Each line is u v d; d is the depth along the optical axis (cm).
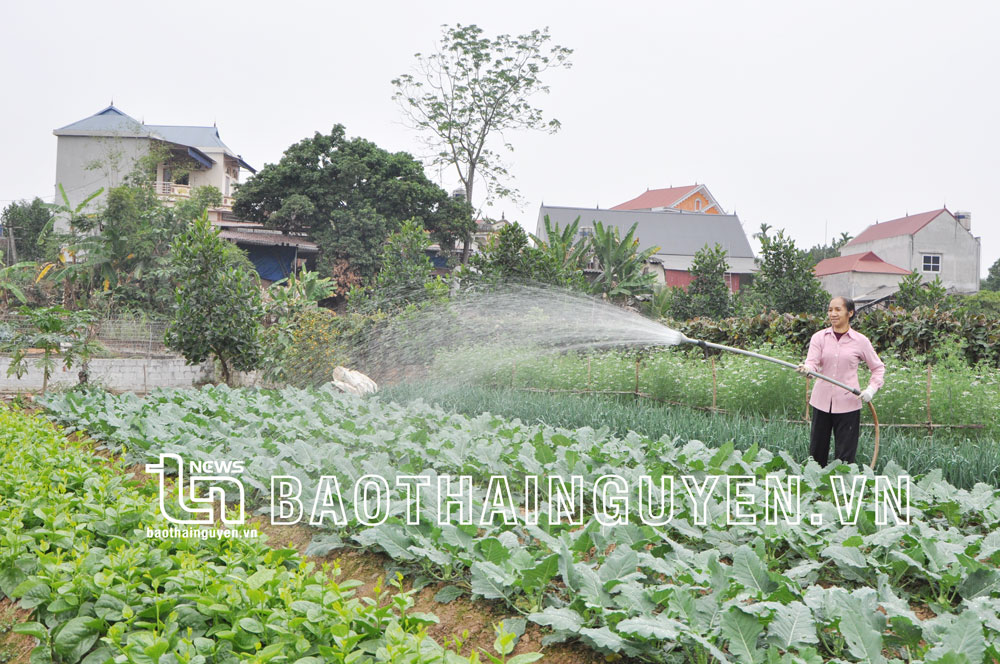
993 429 809
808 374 651
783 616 312
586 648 346
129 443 759
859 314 1223
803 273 2189
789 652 300
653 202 5700
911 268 4116
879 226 4641
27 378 1641
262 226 3722
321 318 1680
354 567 462
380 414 900
